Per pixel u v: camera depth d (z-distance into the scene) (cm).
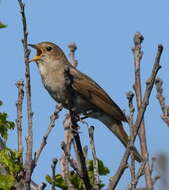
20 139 947
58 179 968
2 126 1029
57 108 1004
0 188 914
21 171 941
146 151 933
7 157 943
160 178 728
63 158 981
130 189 785
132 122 852
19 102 928
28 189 786
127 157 805
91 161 1038
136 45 1002
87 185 904
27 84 827
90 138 856
